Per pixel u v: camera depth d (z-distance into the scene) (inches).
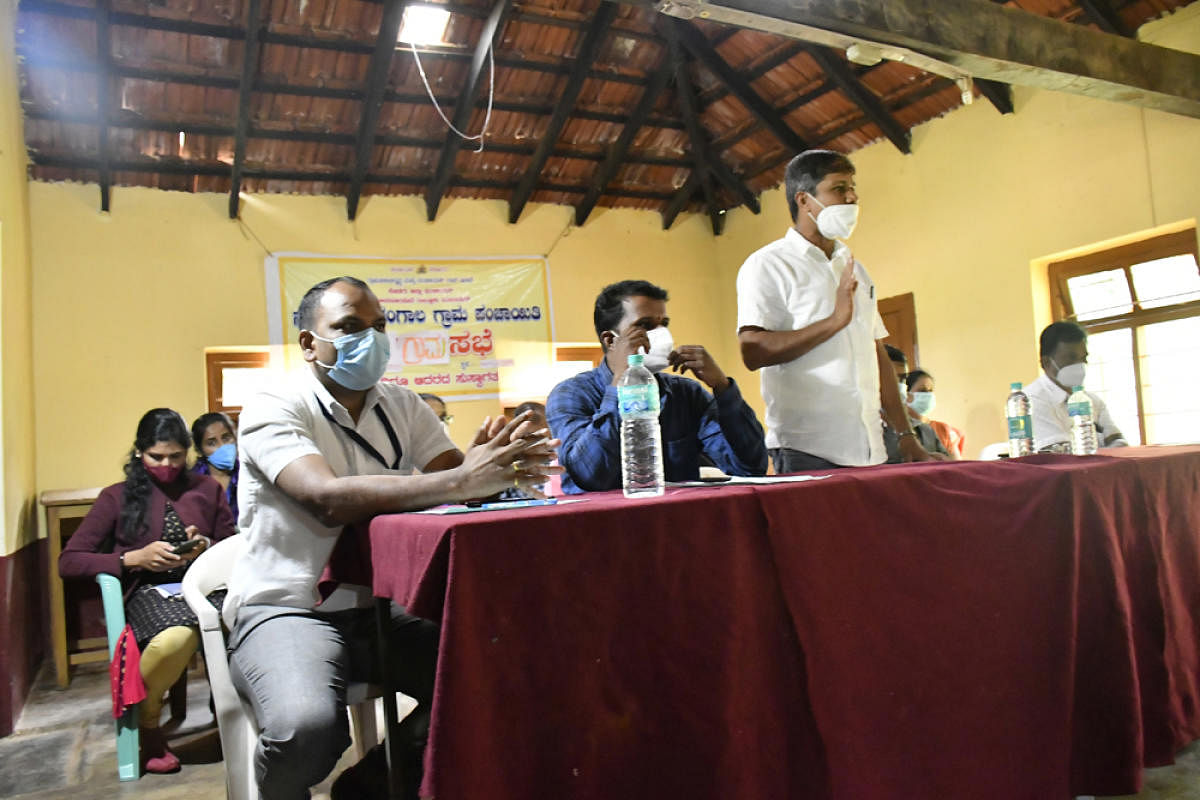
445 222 283.3
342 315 68.4
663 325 85.8
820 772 55.5
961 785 61.7
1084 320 216.5
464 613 44.5
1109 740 71.6
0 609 138.8
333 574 65.9
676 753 50.7
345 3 212.5
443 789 42.8
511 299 290.7
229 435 174.2
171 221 246.8
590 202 295.3
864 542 60.4
